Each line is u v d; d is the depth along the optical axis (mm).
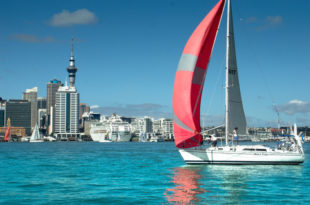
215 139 47125
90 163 63250
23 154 99688
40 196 30078
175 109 44656
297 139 49406
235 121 47531
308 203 26703
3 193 31547
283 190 31719
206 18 44562
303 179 37625
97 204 26953
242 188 32594
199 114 44875
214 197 28828
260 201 27359
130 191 31906
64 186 35250
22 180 39750
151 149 137000
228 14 47188
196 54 43906
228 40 47125
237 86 48000
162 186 34250
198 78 44406
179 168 49938
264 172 42406
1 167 55562
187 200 27797
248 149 46812
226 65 47094
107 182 37562
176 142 45062
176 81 44719
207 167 45906
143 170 49094
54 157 83438
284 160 47375
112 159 74312
